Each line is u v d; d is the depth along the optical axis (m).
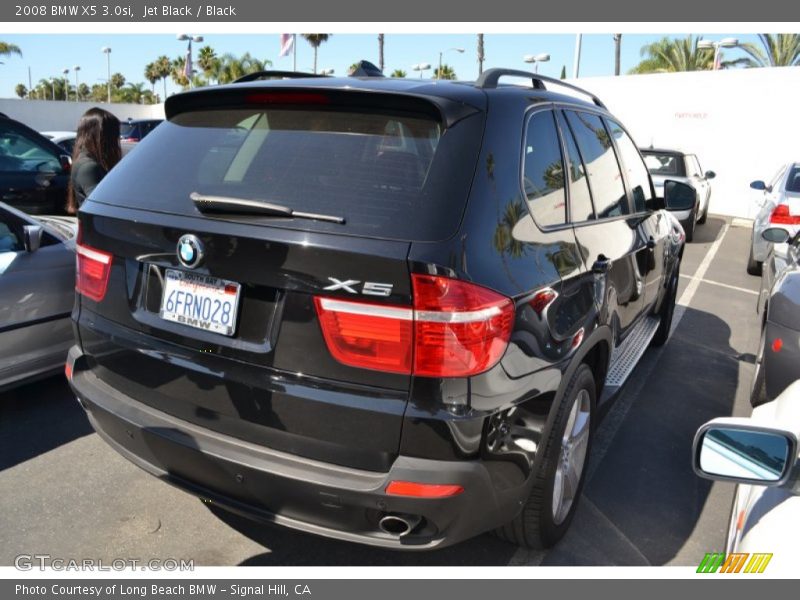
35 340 3.74
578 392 2.58
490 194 2.11
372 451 1.97
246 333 2.10
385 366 1.92
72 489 3.04
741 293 7.98
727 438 1.55
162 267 2.27
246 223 2.07
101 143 4.80
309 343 1.99
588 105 3.39
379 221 1.95
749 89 16.22
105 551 2.62
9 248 3.68
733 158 16.69
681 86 17.42
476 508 2.05
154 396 2.34
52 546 2.64
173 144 2.52
